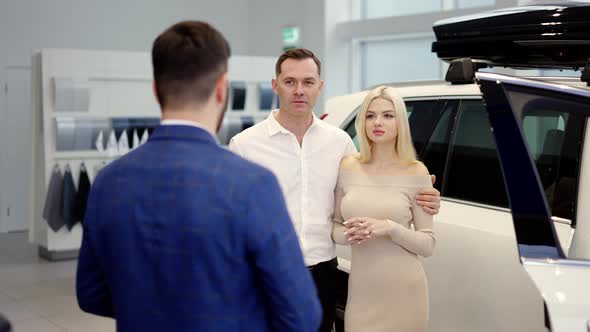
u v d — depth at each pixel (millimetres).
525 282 2363
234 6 9594
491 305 2480
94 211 1513
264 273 1417
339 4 8633
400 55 8414
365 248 2502
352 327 2533
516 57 2799
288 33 9031
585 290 1693
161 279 1429
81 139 6445
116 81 6711
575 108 1792
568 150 2256
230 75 7445
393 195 2459
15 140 8164
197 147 1468
